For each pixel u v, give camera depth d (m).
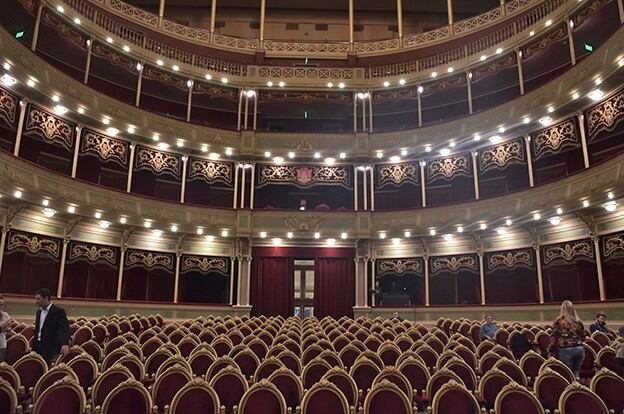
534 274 22.47
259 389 5.25
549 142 20.23
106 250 21.00
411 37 27.84
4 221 17.14
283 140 25.33
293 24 32.91
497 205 21.02
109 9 25.25
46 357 7.55
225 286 26.92
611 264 19.59
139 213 21.64
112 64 24.12
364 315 23.53
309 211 24.47
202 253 23.72
